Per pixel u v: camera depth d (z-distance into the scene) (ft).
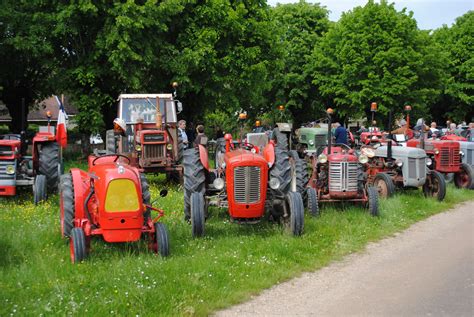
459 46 119.44
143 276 20.26
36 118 117.50
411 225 32.73
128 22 59.47
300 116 112.47
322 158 32.58
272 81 104.32
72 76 65.62
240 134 29.43
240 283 20.66
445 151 45.24
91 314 16.94
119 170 22.70
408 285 21.17
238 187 26.43
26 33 63.10
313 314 18.16
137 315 17.10
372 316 17.98
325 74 101.60
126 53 60.44
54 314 16.92
